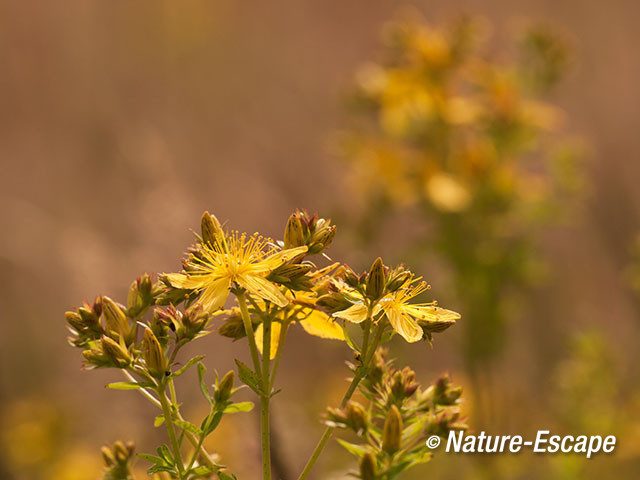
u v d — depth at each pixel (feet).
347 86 2.23
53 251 2.73
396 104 2.08
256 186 3.04
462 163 2.04
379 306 1.09
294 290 1.10
